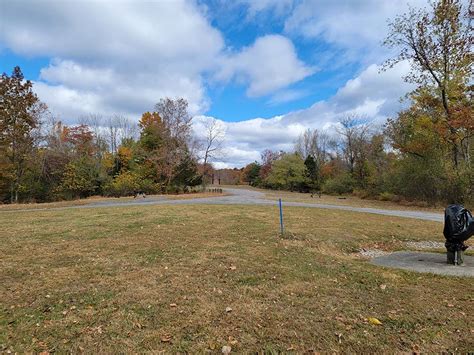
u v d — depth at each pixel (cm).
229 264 573
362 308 381
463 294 435
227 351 283
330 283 480
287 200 2531
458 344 296
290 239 838
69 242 755
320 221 1195
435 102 2225
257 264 578
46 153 3170
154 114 4294
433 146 2377
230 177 8700
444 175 2228
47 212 1436
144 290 437
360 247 832
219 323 339
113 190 3272
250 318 351
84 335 312
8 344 294
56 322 339
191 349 287
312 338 308
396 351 285
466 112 2012
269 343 298
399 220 1320
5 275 503
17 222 1088
